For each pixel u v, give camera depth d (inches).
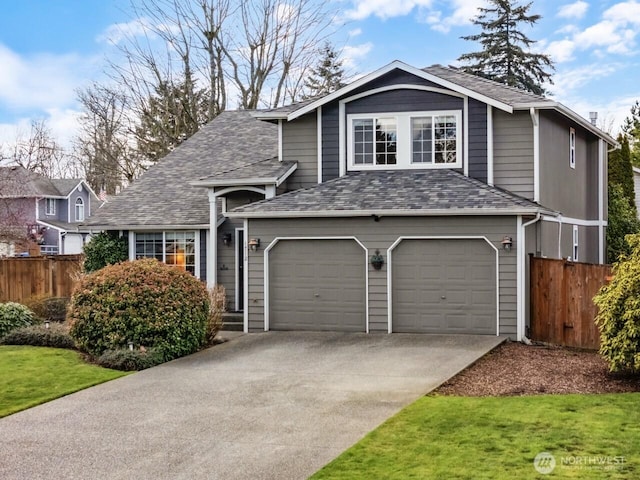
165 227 774.5
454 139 684.7
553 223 716.0
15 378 469.7
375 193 648.4
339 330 638.5
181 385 438.3
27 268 877.2
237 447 309.3
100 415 373.1
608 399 364.8
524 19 1665.8
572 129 810.8
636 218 1136.2
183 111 1358.3
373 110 706.2
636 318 400.5
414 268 618.5
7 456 309.1
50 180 1945.1
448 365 472.7
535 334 598.5
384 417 348.5
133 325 529.0
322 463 283.7
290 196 673.6
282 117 725.9
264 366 490.0
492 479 250.8
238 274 768.3
